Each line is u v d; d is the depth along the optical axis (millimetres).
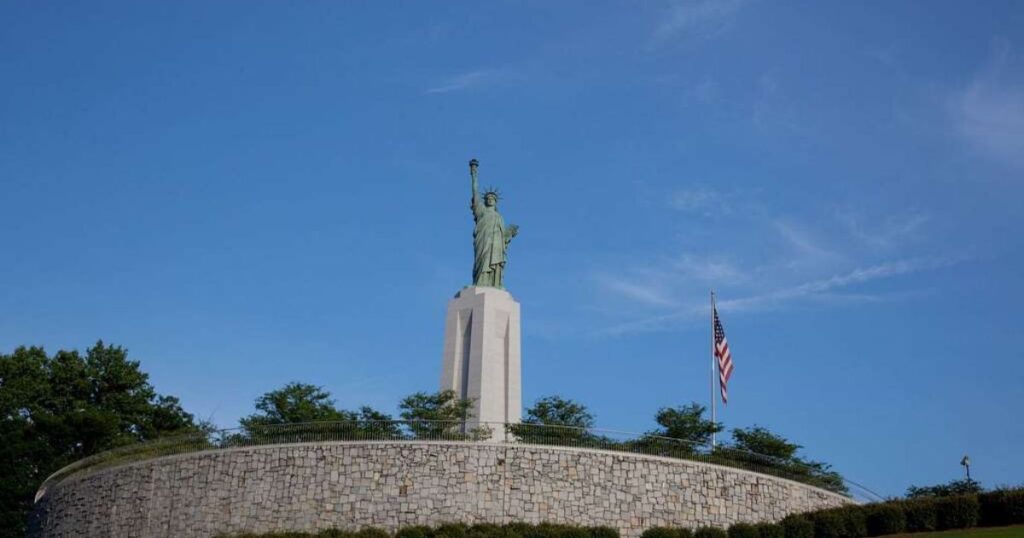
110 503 68500
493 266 83000
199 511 65062
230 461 65750
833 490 70188
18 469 83688
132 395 96188
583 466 65125
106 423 88188
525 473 64438
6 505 81812
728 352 77750
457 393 79000
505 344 80438
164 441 69562
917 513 61438
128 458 69750
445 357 80562
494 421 74188
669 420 76812
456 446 64750
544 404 77438
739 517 66062
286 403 80438
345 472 64250
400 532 61094
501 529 60406
